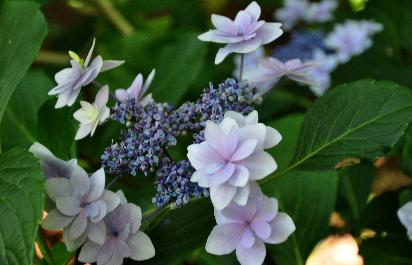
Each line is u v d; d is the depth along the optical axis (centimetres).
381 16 90
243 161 43
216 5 112
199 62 68
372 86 51
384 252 63
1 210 42
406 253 63
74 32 93
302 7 97
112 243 45
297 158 52
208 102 47
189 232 51
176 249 51
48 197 45
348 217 68
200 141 45
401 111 49
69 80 49
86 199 45
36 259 60
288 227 44
